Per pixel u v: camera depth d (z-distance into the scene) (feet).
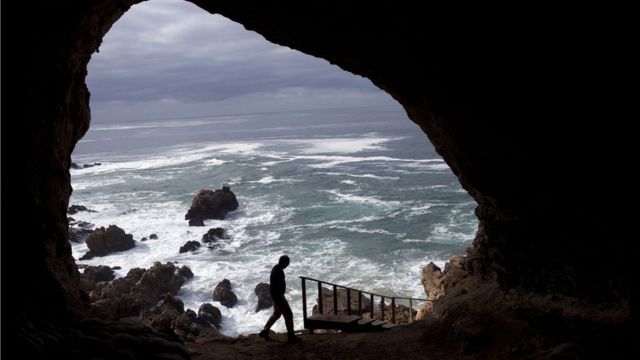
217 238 115.44
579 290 26.68
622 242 23.70
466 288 36.70
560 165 25.18
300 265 97.19
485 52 24.36
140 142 430.20
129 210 144.56
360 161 232.94
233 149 316.40
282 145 330.54
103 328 26.05
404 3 25.09
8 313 22.91
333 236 115.03
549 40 21.88
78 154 342.44
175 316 73.82
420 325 34.94
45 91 29.07
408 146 292.61
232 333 76.33
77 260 103.45
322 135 404.77
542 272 29.14
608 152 22.80
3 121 24.84
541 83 23.49
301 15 30.63
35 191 27.81
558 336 26.32
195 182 190.90
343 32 30.58
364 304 74.23
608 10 19.43
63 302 27.68
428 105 30.78
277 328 75.25
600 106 22.11
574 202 25.52
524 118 25.30
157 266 87.66
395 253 102.42
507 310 30.25
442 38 25.39
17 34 25.20
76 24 29.50
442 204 140.46
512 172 28.12
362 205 143.13
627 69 20.40
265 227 124.77
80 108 35.88
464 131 29.71
